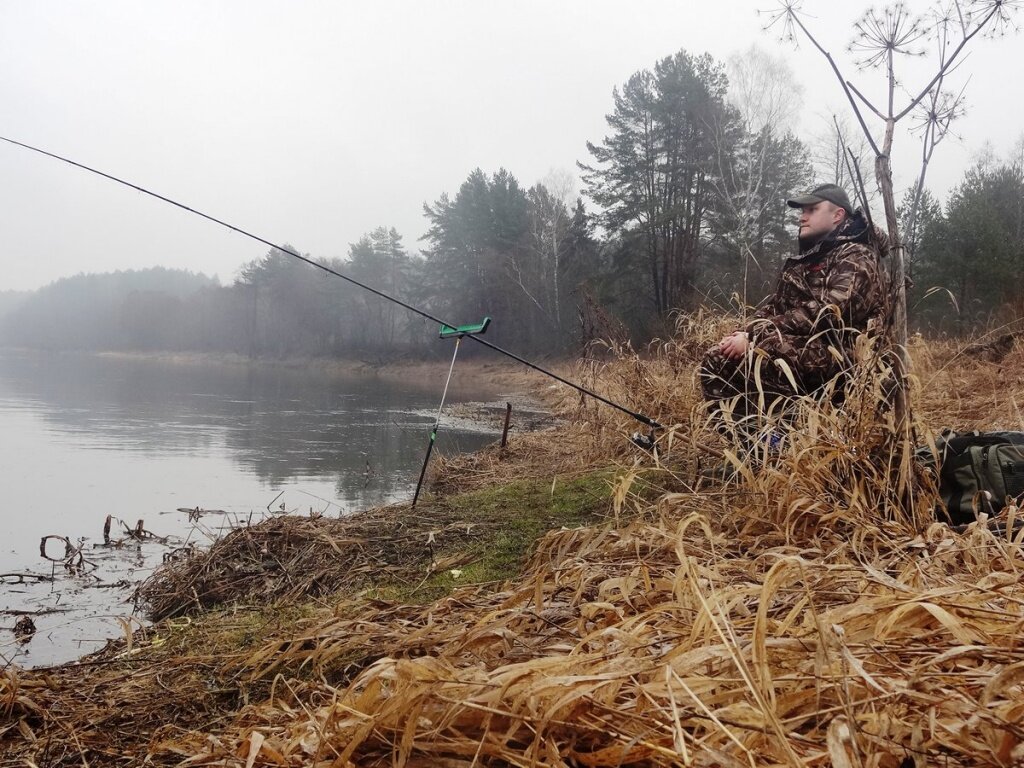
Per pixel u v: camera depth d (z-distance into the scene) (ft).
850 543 6.86
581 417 19.49
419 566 10.31
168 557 13.07
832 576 5.26
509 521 11.89
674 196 95.45
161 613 10.46
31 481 21.83
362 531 12.08
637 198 96.58
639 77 98.43
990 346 25.21
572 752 3.68
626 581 5.87
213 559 11.77
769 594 3.84
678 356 17.90
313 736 4.30
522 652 4.94
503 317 140.67
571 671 4.18
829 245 10.82
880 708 3.57
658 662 3.95
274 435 34.45
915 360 12.09
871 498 8.12
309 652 6.61
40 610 10.61
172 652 8.20
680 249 91.40
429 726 3.97
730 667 3.99
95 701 6.93
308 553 11.44
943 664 3.87
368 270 185.98
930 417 13.30
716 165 88.12
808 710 3.71
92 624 10.02
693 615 4.82
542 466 18.92
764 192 84.64
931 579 5.64
